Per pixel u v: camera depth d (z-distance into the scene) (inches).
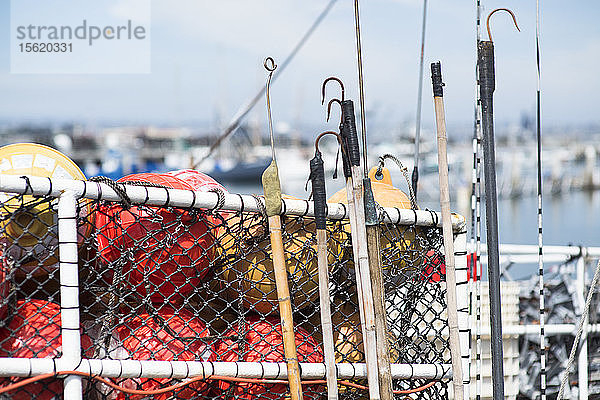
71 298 178.7
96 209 187.8
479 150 238.8
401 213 219.3
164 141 4163.4
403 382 236.1
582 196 2706.7
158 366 188.4
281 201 199.3
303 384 207.9
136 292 196.7
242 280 210.8
